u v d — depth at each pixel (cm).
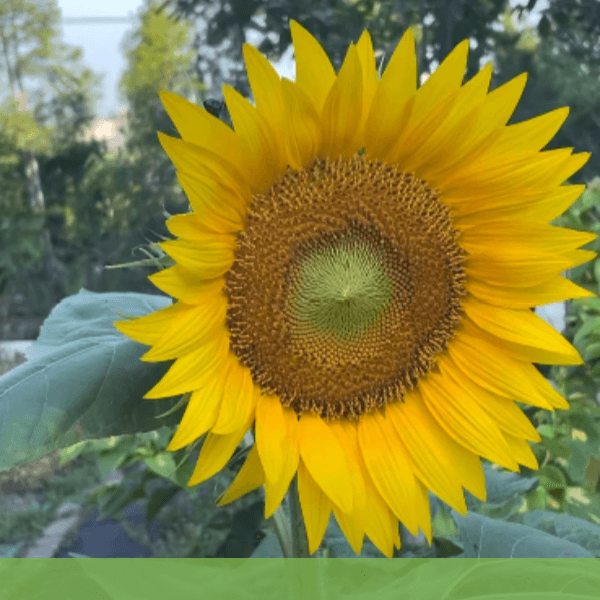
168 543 105
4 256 259
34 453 31
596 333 78
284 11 101
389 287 36
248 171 32
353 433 36
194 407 30
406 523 34
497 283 37
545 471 73
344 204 35
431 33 105
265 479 30
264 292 34
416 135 35
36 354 38
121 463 72
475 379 37
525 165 35
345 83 32
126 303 43
